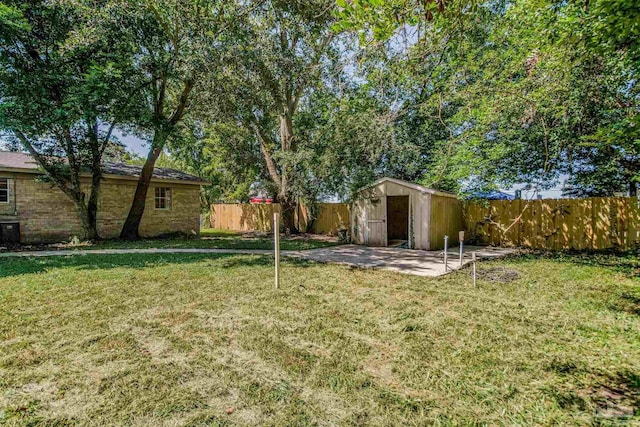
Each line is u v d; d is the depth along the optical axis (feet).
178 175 50.24
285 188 46.96
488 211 36.58
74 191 34.99
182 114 39.14
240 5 30.94
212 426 6.44
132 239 40.55
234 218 63.26
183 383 7.95
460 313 13.03
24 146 31.17
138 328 11.37
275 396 7.43
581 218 30.68
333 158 38.01
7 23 24.44
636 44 8.19
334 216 48.37
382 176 41.01
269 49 33.30
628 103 18.21
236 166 53.11
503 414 6.86
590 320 12.21
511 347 9.98
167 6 29.12
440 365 8.91
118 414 6.79
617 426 6.45
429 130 38.11
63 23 29.25
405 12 8.51
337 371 8.54
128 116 31.55
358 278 19.04
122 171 43.24
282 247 33.86
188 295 15.39
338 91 36.01
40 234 36.17
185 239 42.91
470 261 24.52
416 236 32.42
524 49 17.26
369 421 6.61
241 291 16.14
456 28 12.39
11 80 26.48
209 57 30.73
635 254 26.71
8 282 17.62
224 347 9.93
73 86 27.89
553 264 23.48
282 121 45.80
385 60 16.35
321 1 28.30
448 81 21.79
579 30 11.07
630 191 30.60
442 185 34.96
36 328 11.28
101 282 17.78
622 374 8.37
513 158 31.48
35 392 7.56
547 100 17.31
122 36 30.17
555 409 7.00
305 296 15.34
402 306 13.91
